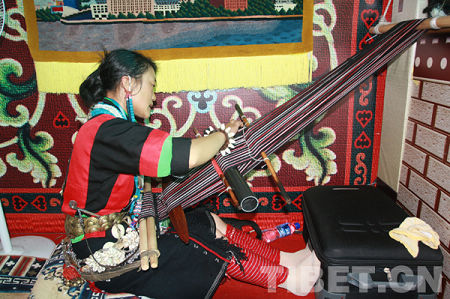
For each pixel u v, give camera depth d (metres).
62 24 1.90
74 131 2.14
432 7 1.57
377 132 2.15
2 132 2.15
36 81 2.06
